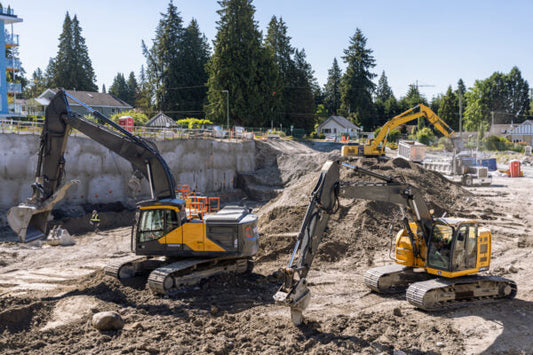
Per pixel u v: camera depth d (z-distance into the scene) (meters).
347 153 33.78
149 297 12.03
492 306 11.59
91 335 9.62
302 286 9.32
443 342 9.34
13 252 19.55
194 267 13.06
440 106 107.94
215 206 35.22
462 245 11.34
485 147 76.50
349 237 18.58
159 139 35.81
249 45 58.69
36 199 12.12
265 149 45.78
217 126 53.78
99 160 30.27
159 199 13.55
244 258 14.46
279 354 8.77
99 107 67.62
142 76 121.12
